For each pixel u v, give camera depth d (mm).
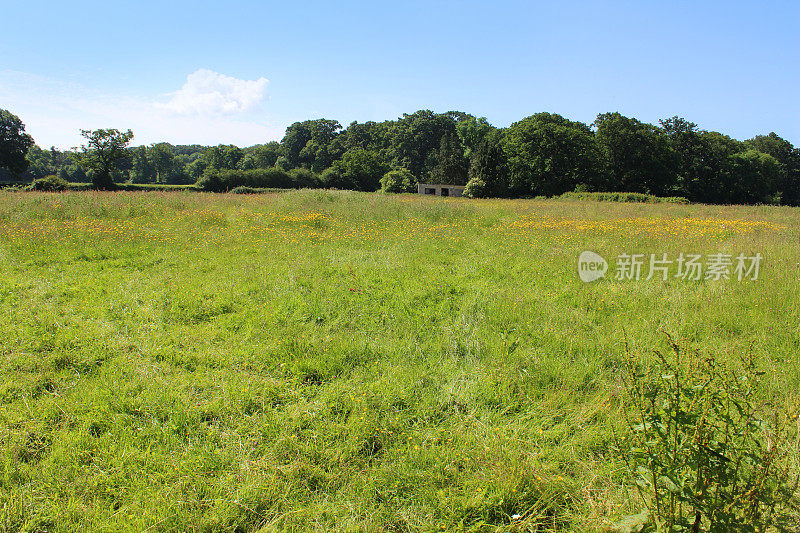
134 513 2250
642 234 10086
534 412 3133
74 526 2170
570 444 2791
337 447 2734
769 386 3186
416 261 7371
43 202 12391
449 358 3980
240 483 2455
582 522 2234
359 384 3445
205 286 5723
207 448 2703
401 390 3354
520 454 2691
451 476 2553
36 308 4781
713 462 1862
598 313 4965
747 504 1909
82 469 2529
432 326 4629
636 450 1960
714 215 17156
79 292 5480
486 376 3584
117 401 3133
